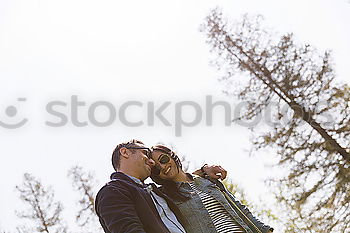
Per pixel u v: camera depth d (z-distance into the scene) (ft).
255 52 52.31
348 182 45.83
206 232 13.28
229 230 13.25
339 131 48.42
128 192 12.50
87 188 54.95
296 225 43.62
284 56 51.62
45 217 54.95
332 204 45.03
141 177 13.52
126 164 13.48
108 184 12.69
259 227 14.17
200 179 14.40
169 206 13.38
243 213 14.28
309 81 50.29
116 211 12.00
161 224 12.43
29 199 55.52
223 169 15.01
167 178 14.07
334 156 47.37
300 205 44.24
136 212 12.34
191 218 13.48
